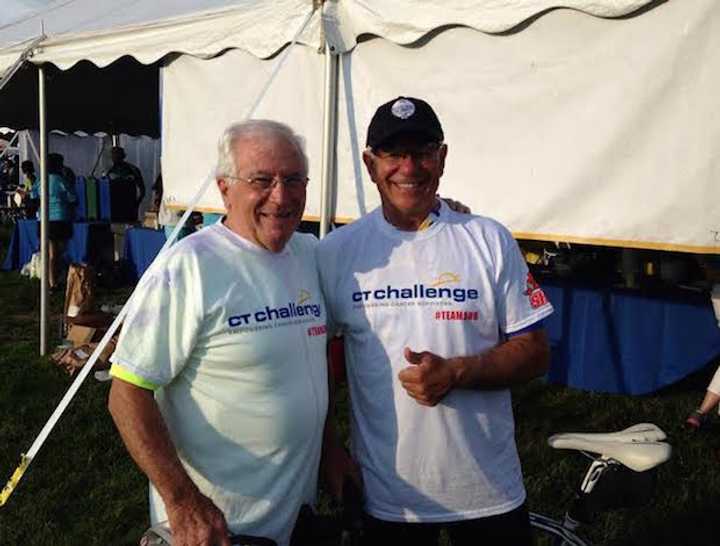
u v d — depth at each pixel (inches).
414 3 131.8
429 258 70.5
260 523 68.2
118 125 403.2
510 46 124.6
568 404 180.1
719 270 160.1
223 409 66.2
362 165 144.7
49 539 125.0
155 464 62.5
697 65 105.7
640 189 112.3
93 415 178.4
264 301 66.9
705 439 157.3
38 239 382.0
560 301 194.4
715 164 104.9
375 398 71.1
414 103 69.7
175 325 64.3
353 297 71.5
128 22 192.9
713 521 125.9
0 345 244.1
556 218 121.8
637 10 110.0
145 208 493.7
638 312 183.3
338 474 75.1
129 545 124.0
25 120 367.9
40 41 207.6
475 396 71.0
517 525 73.9
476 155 130.7
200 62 173.3
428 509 71.0
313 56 150.0
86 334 224.4
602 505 77.9
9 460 153.5
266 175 65.5
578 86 117.8
